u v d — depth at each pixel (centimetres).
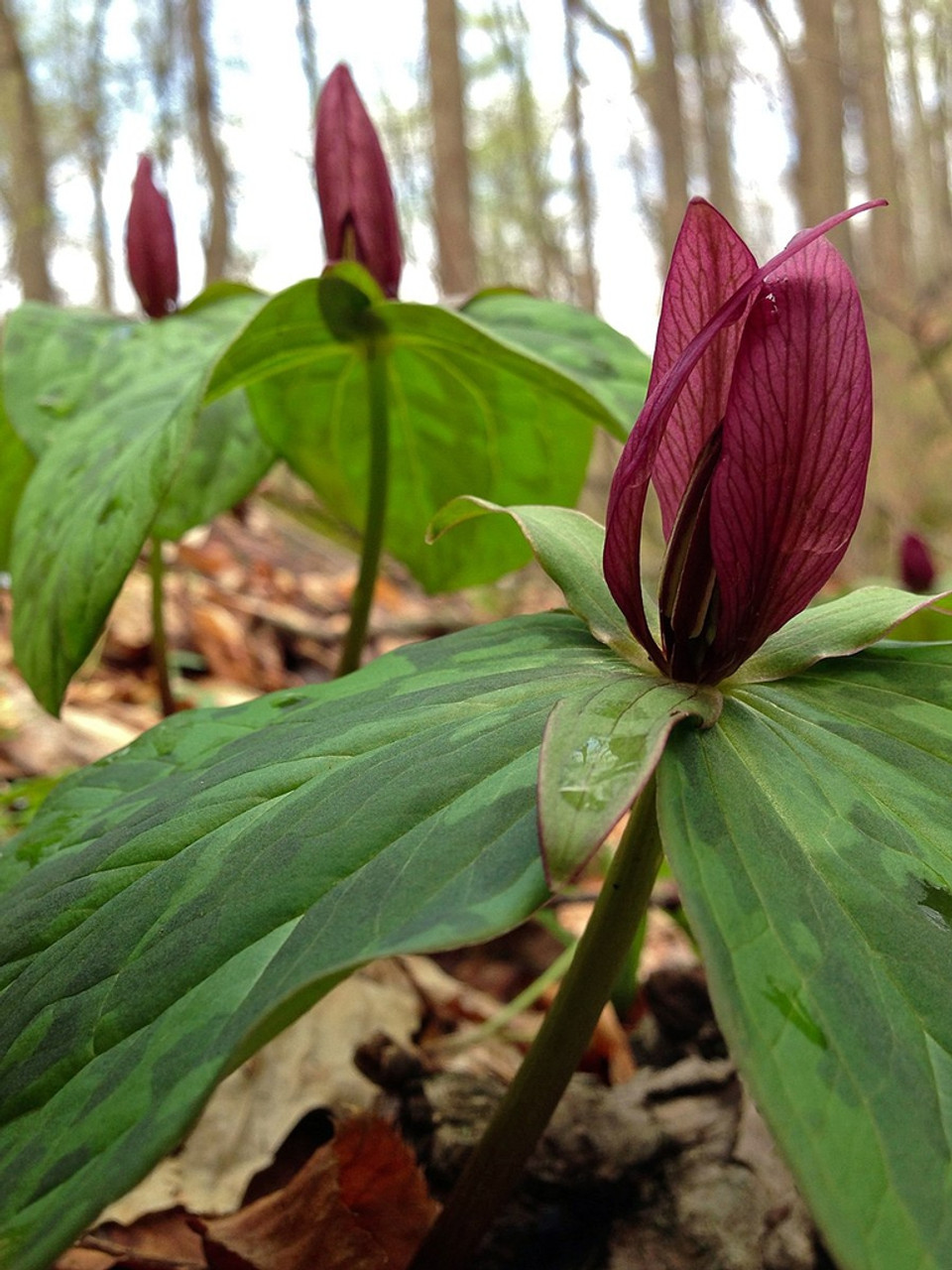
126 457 17
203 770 11
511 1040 25
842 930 8
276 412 25
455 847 8
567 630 13
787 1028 7
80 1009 9
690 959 27
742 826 9
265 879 9
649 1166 17
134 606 44
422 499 28
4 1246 7
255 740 12
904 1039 7
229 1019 8
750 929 8
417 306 19
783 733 10
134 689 39
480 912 8
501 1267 16
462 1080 19
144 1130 7
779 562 11
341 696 12
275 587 59
